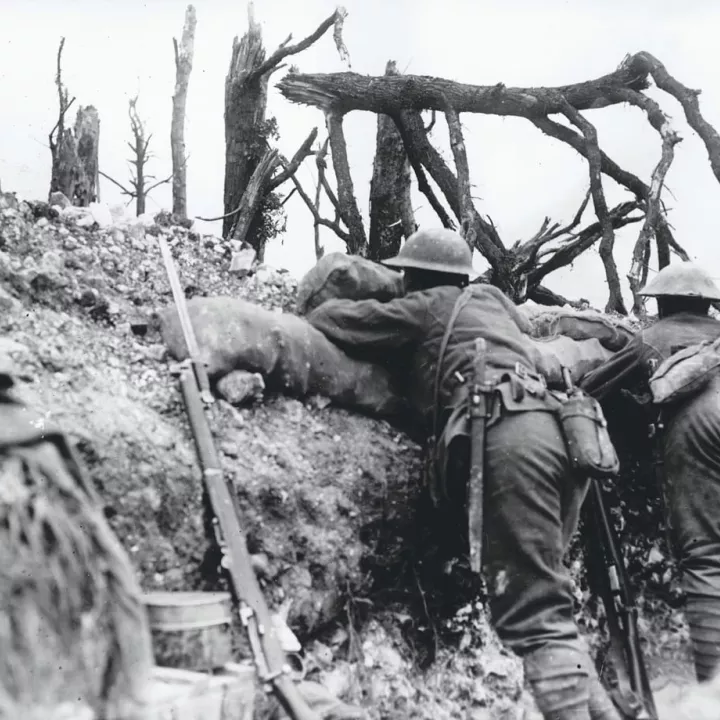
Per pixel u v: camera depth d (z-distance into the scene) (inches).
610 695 130.6
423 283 144.3
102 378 118.3
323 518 127.0
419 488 140.3
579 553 159.2
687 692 148.9
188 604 95.2
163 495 108.8
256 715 97.8
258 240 249.3
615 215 242.1
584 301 225.0
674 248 220.7
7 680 39.9
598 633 157.9
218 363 128.8
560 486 122.5
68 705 41.4
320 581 123.3
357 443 137.9
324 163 256.5
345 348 142.3
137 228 159.9
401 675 128.6
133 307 138.8
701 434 142.7
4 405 46.3
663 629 165.5
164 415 120.8
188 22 218.4
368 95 230.4
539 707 117.0
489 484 122.3
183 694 85.4
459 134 219.9
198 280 156.6
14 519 40.9
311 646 122.3
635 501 172.4
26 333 116.1
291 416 135.0
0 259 122.2
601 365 163.0
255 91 254.1
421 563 138.9
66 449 45.8
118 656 43.4
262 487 121.5
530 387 126.0
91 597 42.7
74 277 135.9
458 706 134.3
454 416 129.0
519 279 224.5
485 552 122.4
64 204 157.8
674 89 223.9
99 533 44.4
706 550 142.3
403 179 256.1
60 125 217.6
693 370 144.3
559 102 227.1
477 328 135.6
